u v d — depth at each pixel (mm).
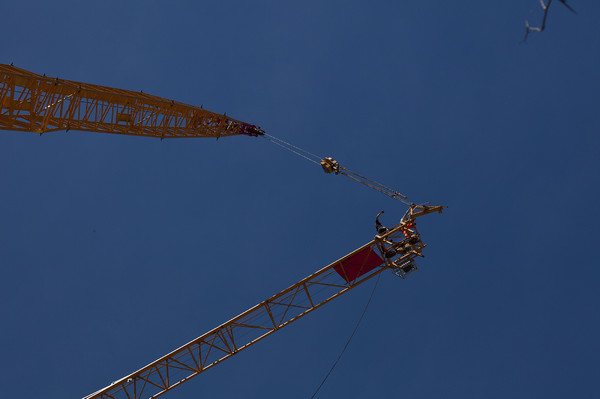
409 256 42000
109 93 44500
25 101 38281
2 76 35250
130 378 42844
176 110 56250
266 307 42969
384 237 41375
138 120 51781
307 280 42656
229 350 43094
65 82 39219
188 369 43062
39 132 39219
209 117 62406
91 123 46469
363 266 42469
